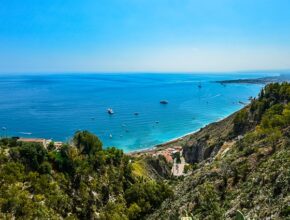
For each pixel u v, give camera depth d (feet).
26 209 220.43
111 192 306.35
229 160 268.00
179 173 498.69
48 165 275.59
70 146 313.53
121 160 360.28
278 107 388.98
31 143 297.12
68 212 253.85
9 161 264.93
